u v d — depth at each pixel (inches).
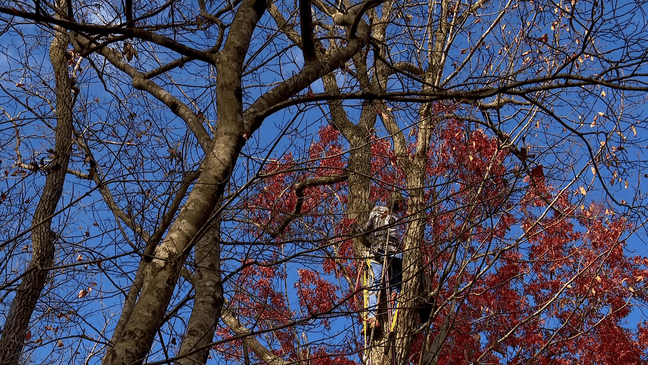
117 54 258.2
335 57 224.1
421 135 283.9
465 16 294.7
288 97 209.6
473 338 297.4
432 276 259.8
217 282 199.6
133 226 197.9
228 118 189.3
